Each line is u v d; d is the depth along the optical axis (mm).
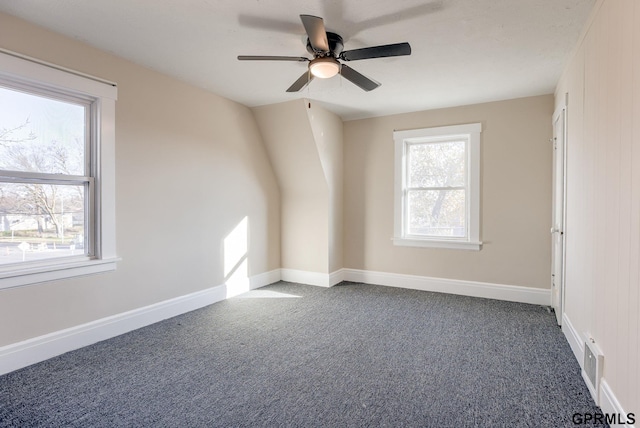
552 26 2244
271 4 2025
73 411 1797
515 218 3764
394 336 2805
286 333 2865
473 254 3990
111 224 2717
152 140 3037
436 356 2445
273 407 1841
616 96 1645
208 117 3592
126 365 2293
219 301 3758
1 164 2197
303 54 2709
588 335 2055
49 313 2385
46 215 2430
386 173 4469
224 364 2320
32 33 2254
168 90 3168
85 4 2029
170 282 3232
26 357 2256
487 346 2605
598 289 1892
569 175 2680
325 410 1816
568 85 2764
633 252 1442
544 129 3619
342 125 4707
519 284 3764
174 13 2127
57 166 2463
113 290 2768
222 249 3803
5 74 2143
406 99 3805
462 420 1730
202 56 2746
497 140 3828
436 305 3627
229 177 3881
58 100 2467
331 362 2355
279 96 3742
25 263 2326
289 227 4688
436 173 4238
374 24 2234
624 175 1541
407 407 1843
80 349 2520
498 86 3385
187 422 1713
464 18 2160
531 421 1721
